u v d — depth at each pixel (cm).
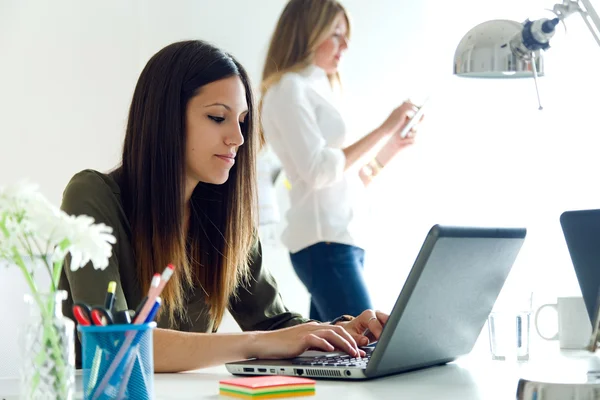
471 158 397
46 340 96
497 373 137
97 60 407
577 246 152
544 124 383
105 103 407
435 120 402
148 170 167
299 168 286
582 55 371
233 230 181
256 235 192
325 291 290
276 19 404
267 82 299
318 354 149
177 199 167
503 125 392
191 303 179
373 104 408
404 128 317
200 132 169
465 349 152
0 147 405
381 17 408
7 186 94
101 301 148
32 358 96
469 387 121
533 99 385
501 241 138
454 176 399
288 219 297
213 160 170
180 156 168
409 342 130
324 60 301
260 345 146
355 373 127
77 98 406
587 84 372
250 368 138
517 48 171
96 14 407
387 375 133
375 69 408
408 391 117
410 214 404
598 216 149
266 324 192
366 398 110
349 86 407
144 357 100
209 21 407
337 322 174
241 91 172
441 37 404
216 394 116
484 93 395
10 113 405
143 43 408
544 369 109
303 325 153
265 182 361
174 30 408
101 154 406
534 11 390
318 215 288
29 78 404
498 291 149
